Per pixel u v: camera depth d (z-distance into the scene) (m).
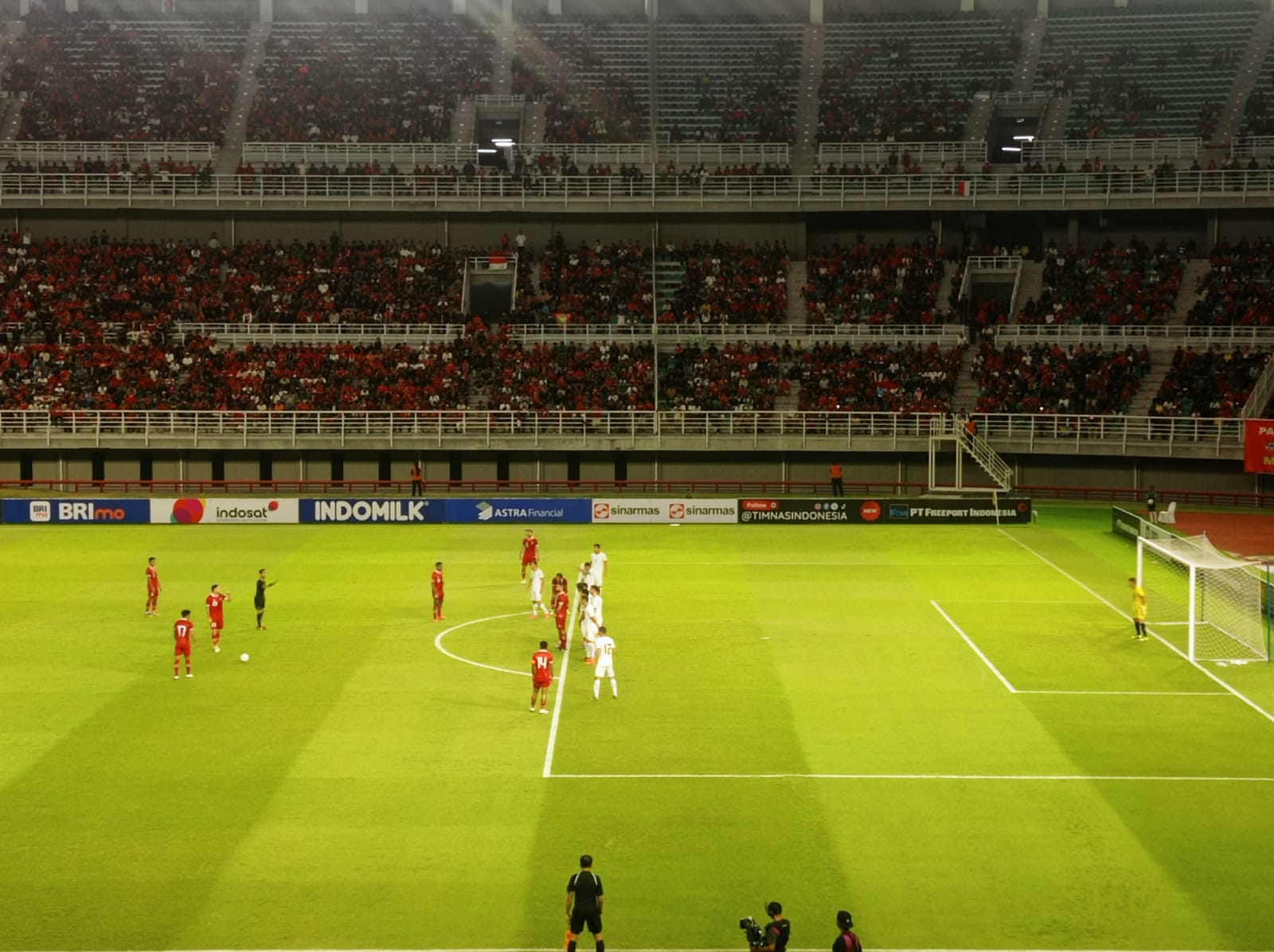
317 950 21.47
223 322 80.50
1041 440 71.50
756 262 84.12
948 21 99.12
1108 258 81.62
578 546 59.50
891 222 87.75
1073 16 97.62
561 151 91.00
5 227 86.44
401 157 90.12
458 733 32.38
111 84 94.38
